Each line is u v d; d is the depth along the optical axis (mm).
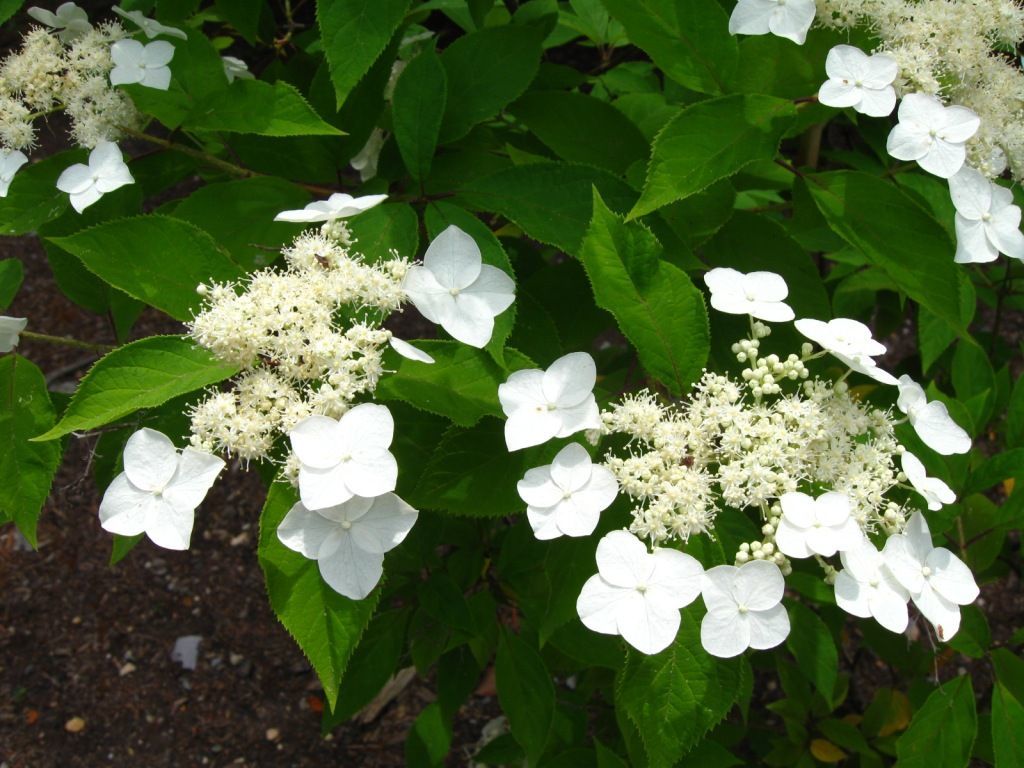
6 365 441
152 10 575
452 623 543
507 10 680
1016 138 443
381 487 349
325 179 510
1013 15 440
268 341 376
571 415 371
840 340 394
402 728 897
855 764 692
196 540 1056
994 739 451
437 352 396
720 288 408
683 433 382
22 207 484
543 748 541
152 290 399
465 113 481
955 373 553
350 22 403
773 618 350
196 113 452
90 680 944
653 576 353
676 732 361
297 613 356
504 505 396
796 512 358
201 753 891
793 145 753
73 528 1055
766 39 431
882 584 363
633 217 395
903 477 384
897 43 433
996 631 889
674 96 567
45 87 489
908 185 578
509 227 580
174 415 458
